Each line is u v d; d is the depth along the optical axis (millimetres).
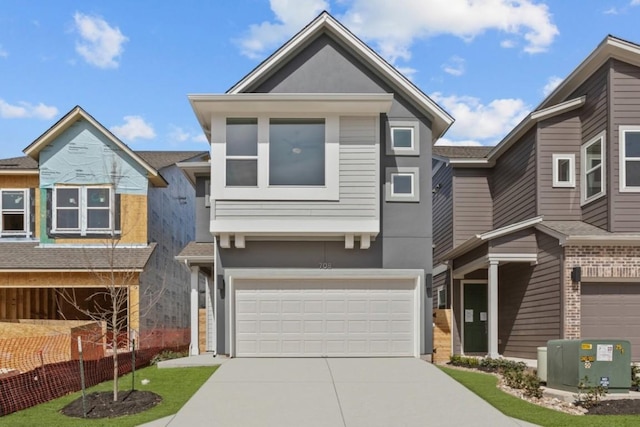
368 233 13609
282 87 14656
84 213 18656
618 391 9820
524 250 14828
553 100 17469
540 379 11195
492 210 19453
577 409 9102
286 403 9445
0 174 19141
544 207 15594
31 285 17516
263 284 14000
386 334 13945
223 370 12102
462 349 18531
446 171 20422
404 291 14094
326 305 13977
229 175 13578
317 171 13625
